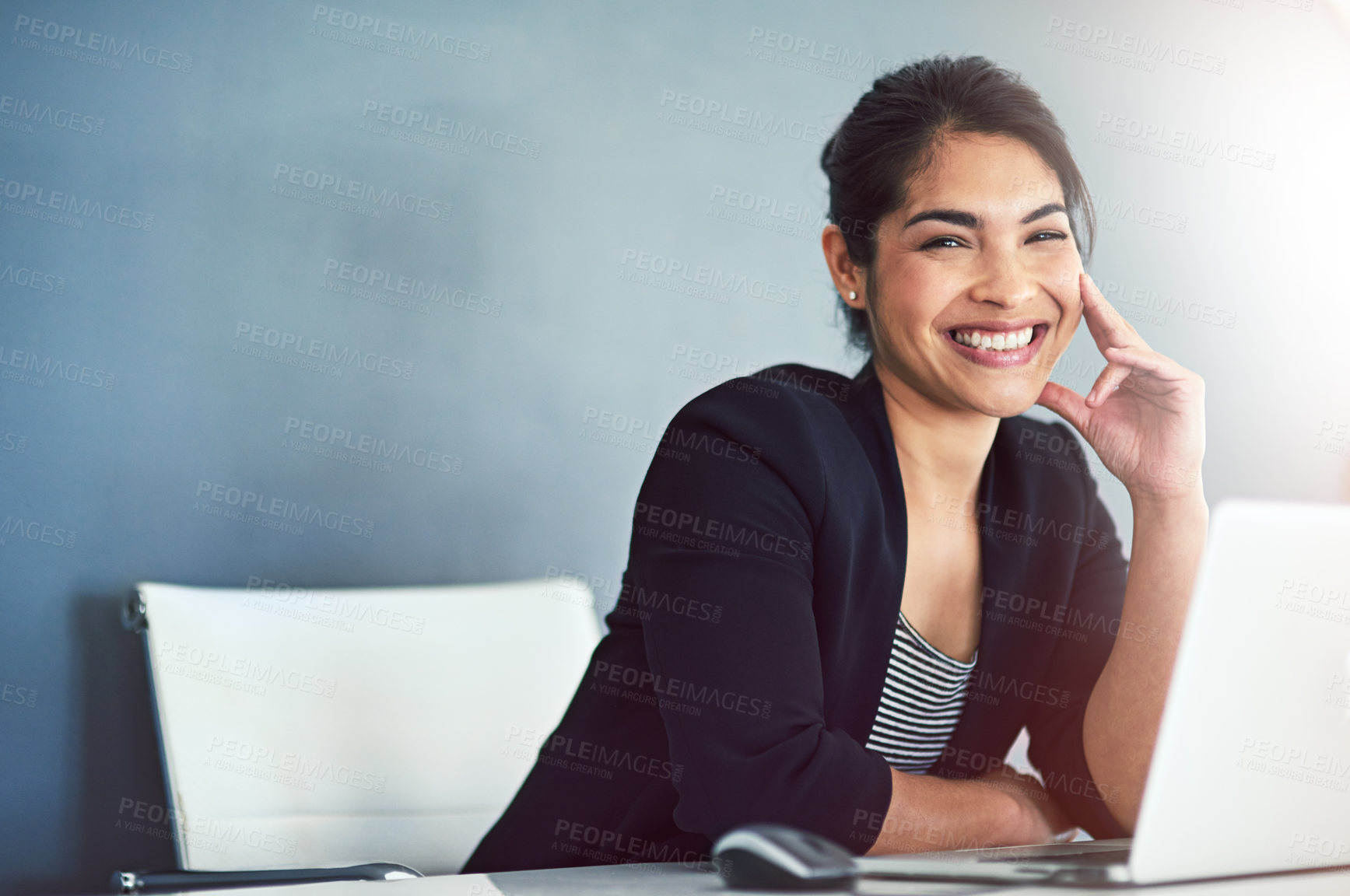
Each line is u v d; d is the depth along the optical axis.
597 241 2.15
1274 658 0.66
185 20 1.96
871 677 1.21
